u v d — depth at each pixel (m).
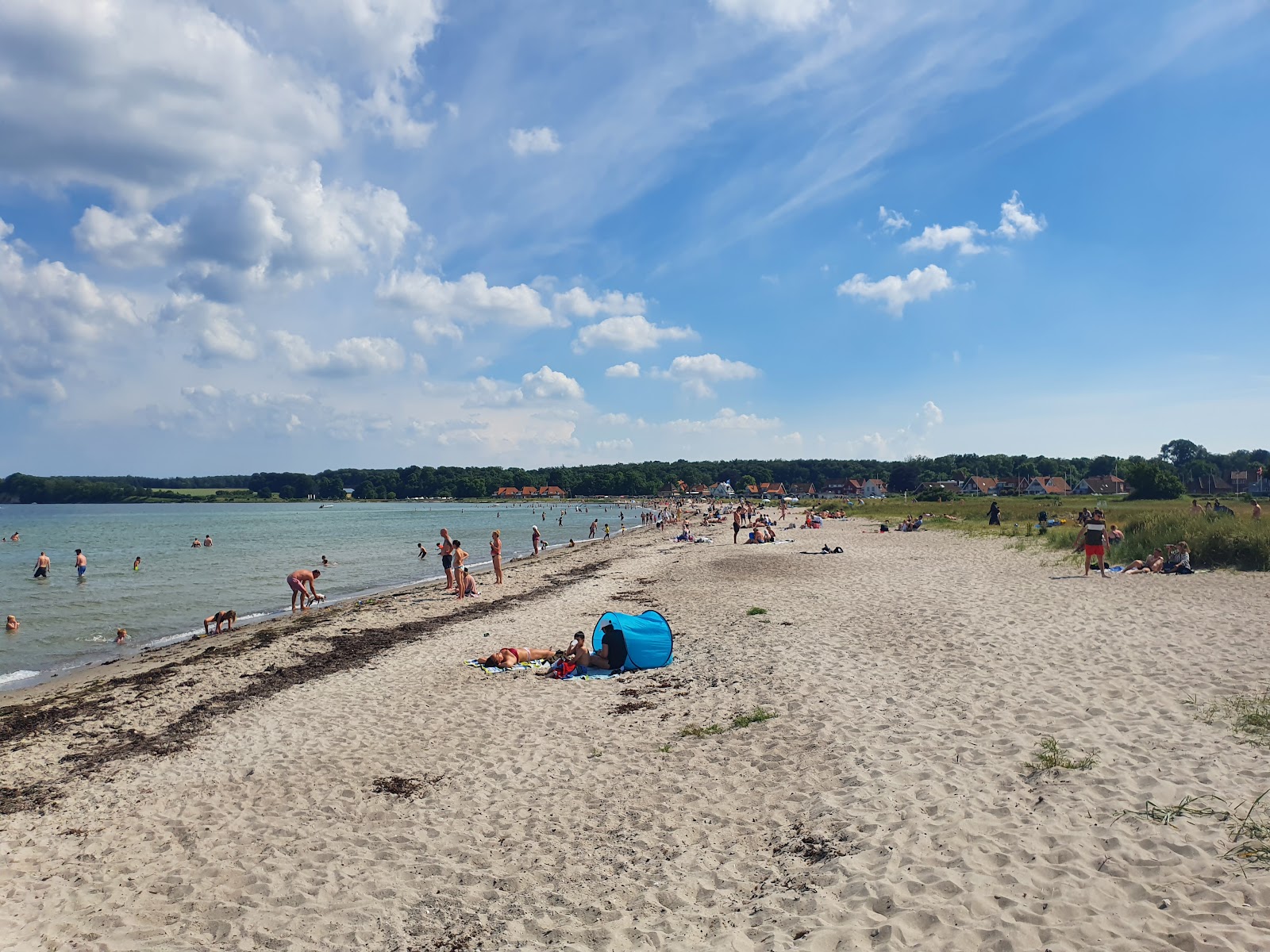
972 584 18.19
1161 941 4.05
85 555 43.62
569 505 170.38
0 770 9.42
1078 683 8.99
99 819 7.60
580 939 4.85
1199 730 7.09
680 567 28.34
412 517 110.44
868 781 6.68
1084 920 4.32
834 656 11.42
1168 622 12.10
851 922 4.59
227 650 16.41
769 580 22.20
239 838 6.86
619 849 6.08
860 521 57.47
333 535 65.19
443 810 7.17
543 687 11.60
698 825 6.36
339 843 6.62
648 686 11.18
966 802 6.02
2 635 19.89
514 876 5.80
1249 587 15.09
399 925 5.24
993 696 8.78
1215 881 4.55
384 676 12.96
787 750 7.80
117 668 15.85
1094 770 6.31
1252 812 5.30
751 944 4.54
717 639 13.73
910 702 8.86
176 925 5.42
